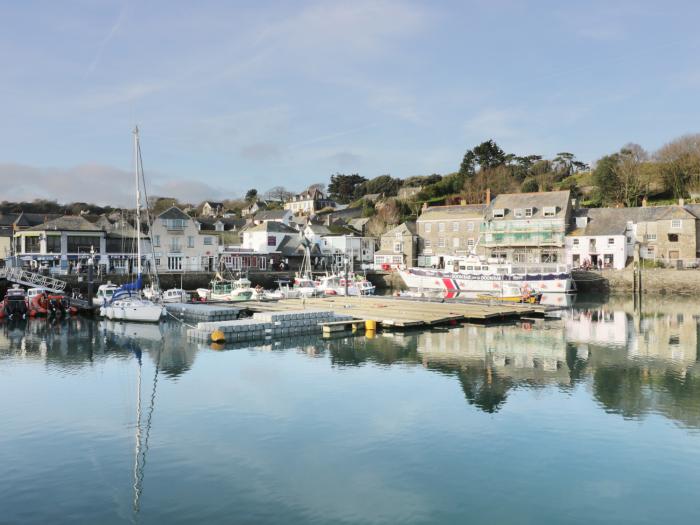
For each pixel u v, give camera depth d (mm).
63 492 13062
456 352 28344
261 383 22266
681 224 68438
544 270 62438
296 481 13516
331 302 48906
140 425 17469
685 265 63969
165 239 72625
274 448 15523
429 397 20078
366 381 22406
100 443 16000
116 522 11719
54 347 30750
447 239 85000
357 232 101688
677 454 14914
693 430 16656
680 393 20484
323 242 91375
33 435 16688
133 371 24688
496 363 25656
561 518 11867
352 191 156500
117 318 41500
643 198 82938
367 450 15312
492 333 34500
